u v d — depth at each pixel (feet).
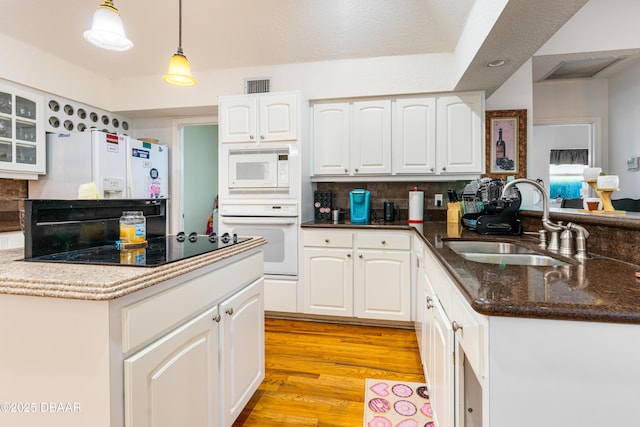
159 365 3.18
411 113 9.64
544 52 9.36
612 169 12.59
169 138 12.34
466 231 7.34
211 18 9.22
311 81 10.14
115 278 2.83
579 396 2.37
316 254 9.39
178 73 5.96
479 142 9.22
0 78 8.42
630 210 7.81
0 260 3.59
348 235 9.20
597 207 4.77
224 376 4.40
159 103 11.12
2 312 2.85
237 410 4.74
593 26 9.12
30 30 8.79
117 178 9.95
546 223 4.92
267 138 9.63
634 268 3.61
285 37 9.59
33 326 2.79
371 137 9.89
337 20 9.00
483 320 2.55
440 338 4.26
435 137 9.53
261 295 5.69
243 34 9.61
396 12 8.63
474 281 3.04
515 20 5.27
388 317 9.03
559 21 5.31
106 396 2.67
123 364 2.77
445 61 9.30
